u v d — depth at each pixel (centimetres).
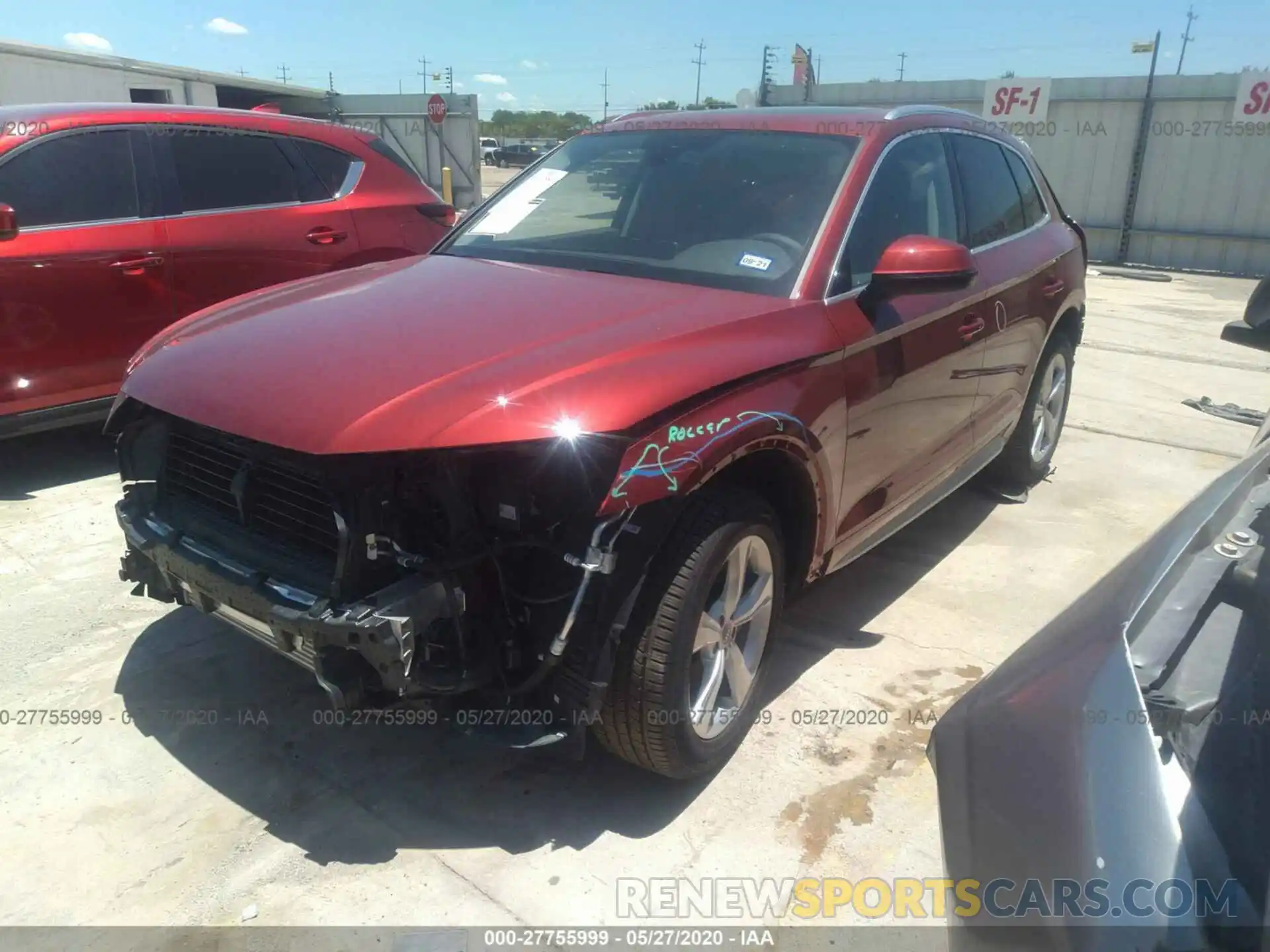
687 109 421
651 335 261
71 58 1644
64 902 238
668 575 248
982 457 442
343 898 241
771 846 262
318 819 267
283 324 280
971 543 462
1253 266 1504
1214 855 132
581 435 224
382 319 277
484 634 238
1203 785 141
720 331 271
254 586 243
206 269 530
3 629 357
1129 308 1153
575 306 284
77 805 270
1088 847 138
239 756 292
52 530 444
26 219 468
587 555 226
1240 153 1479
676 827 268
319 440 224
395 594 225
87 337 490
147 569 286
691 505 256
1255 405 723
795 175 340
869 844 264
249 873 248
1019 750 158
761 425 260
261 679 330
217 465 268
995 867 149
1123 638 169
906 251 304
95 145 496
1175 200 1548
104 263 488
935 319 350
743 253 318
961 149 412
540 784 284
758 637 294
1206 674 160
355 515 228
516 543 232
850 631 374
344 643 225
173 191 521
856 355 304
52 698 317
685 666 254
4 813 266
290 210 571
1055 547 459
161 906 237
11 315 462
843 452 304
